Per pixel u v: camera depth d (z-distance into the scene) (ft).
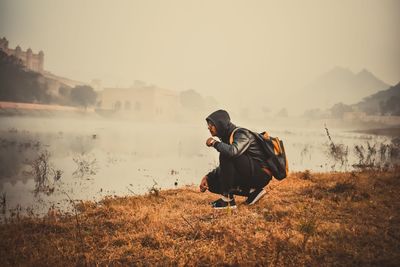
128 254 9.87
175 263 9.12
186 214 14.20
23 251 9.99
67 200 19.43
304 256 9.28
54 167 32.01
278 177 13.37
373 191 17.26
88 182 25.35
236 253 9.55
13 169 30.04
